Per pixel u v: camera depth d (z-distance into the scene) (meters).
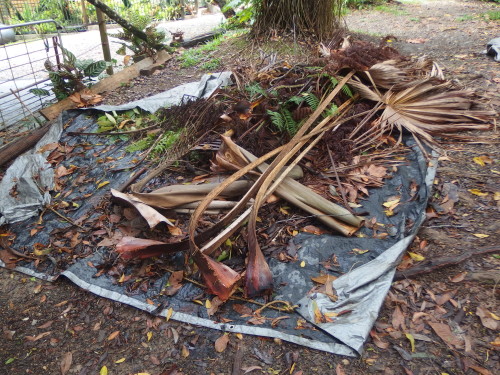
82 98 4.77
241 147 3.21
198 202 2.92
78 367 2.17
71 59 4.94
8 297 2.68
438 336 2.02
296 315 2.21
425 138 3.31
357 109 3.54
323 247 2.55
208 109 3.69
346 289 2.26
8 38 4.74
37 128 4.50
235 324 2.21
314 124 3.38
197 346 2.16
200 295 2.42
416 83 3.60
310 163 3.19
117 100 4.91
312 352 2.04
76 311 2.50
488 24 6.91
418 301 2.20
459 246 2.44
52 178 3.65
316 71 3.86
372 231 2.62
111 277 2.65
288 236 2.68
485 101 3.80
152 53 6.11
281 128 3.31
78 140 4.11
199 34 8.03
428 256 2.42
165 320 2.33
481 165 3.04
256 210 2.53
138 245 2.48
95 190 3.44
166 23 10.68
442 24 7.33
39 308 2.56
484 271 2.27
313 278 2.37
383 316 2.15
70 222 3.18
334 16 5.98
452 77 4.48
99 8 5.69
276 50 5.36
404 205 2.77
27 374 2.16
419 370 1.89
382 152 3.26
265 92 3.57
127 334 2.30
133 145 3.80
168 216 2.92
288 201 2.83
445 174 3.00
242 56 5.46
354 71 3.74
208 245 2.44
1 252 3.03
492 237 2.46
